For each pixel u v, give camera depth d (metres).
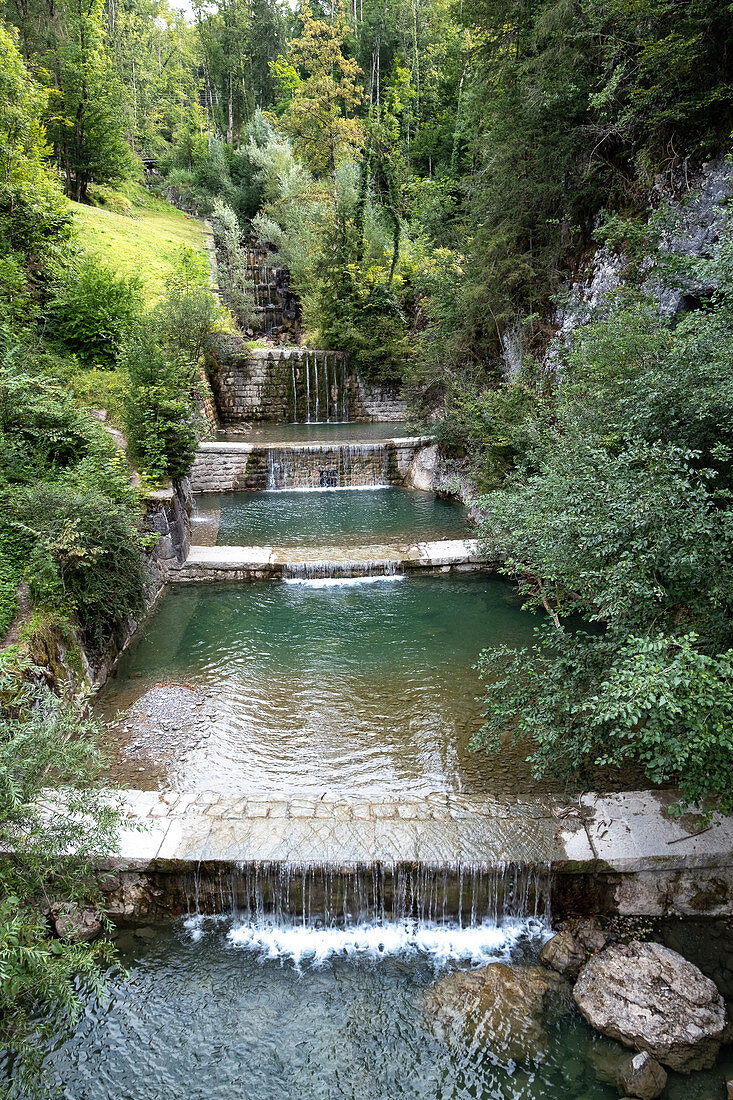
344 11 40.00
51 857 3.64
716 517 3.93
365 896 4.72
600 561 4.39
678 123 9.11
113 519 7.77
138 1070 3.67
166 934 4.63
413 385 18.45
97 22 25.58
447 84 30.39
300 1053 3.77
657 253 7.31
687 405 4.55
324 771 5.87
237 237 29.66
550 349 12.05
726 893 4.69
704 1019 3.74
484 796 5.42
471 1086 3.57
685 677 3.18
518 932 4.69
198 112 44.34
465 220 17.67
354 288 24.03
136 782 5.68
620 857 4.64
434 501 15.34
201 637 8.74
